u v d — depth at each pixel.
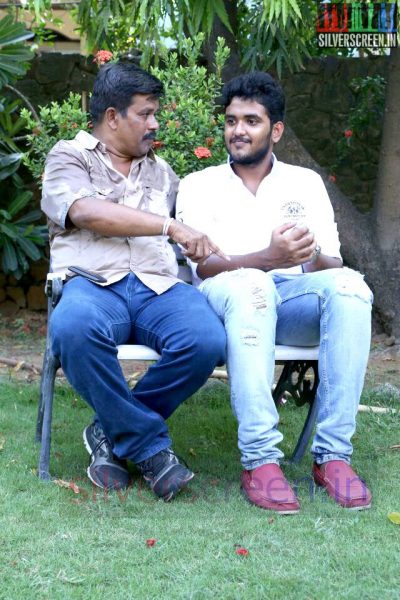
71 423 3.76
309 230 3.13
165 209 3.14
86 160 3.00
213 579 2.26
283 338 3.04
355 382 2.86
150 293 2.97
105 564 2.33
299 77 6.55
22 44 5.61
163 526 2.59
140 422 2.79
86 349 2.69
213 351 2.78
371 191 6.61
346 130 6.34
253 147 3.14
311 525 2.62
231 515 2.69
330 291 2.87
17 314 6.58
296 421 3.89
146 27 4.22
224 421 3.89
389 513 2.73
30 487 2.90
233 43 5.44
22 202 5.95
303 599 2.16
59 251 3.00
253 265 3.00
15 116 6.42
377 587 2.22
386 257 5.62
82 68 6.46
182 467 2.84
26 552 2.40
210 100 4.23
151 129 3.04
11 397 4.20
